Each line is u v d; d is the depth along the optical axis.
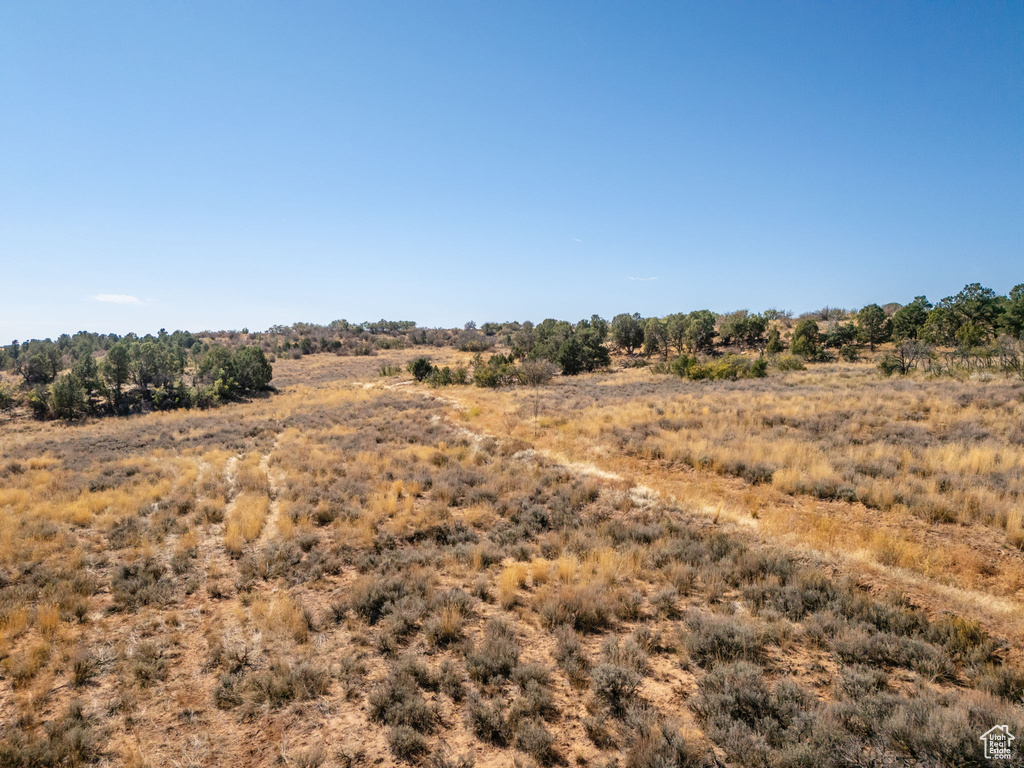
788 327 79.06
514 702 5.72
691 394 26.91
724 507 11.54
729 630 6.63
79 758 5.08
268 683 6.16
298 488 14.41
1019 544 8.71
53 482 15.62
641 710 5.39
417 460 17.33
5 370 66.00
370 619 7.74
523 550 9.98
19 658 6.71
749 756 4.61
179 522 11.98
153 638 7.34
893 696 5.32
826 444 14.91
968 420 16.11
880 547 8.96
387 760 5.07
